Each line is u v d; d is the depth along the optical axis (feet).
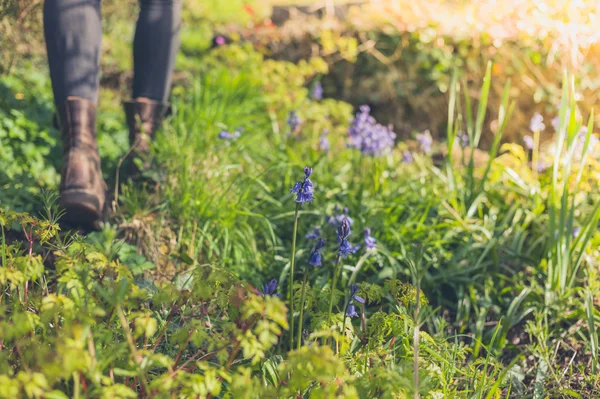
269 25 21.02
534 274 10.52
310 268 10.30
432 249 10.83
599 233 10.57
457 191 12.00
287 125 15.67
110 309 6.04
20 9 12.29
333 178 12.50
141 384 5.83
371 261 10.38
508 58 18.24
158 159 11.51
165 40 11.08
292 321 7.33
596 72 16.67
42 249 9.17
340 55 19.67
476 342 9.25
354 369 6.82
